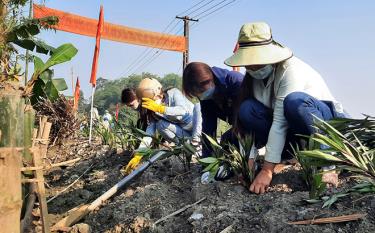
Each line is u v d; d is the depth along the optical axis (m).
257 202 2.59
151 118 4.61
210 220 2.52
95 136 8.22
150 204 3.07
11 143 2.75
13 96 2.78
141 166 3.84
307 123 2.64
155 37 13.44
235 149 2.97
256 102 3.00
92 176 4.82
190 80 3.09
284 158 3.14
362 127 2.67
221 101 3.31
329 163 2.41
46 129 4.85
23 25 5.87
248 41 2.74
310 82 2.82
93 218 3.21
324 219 2.15
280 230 2.19
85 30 10.41
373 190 2.27
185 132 4.61
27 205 3.06
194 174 3.55
